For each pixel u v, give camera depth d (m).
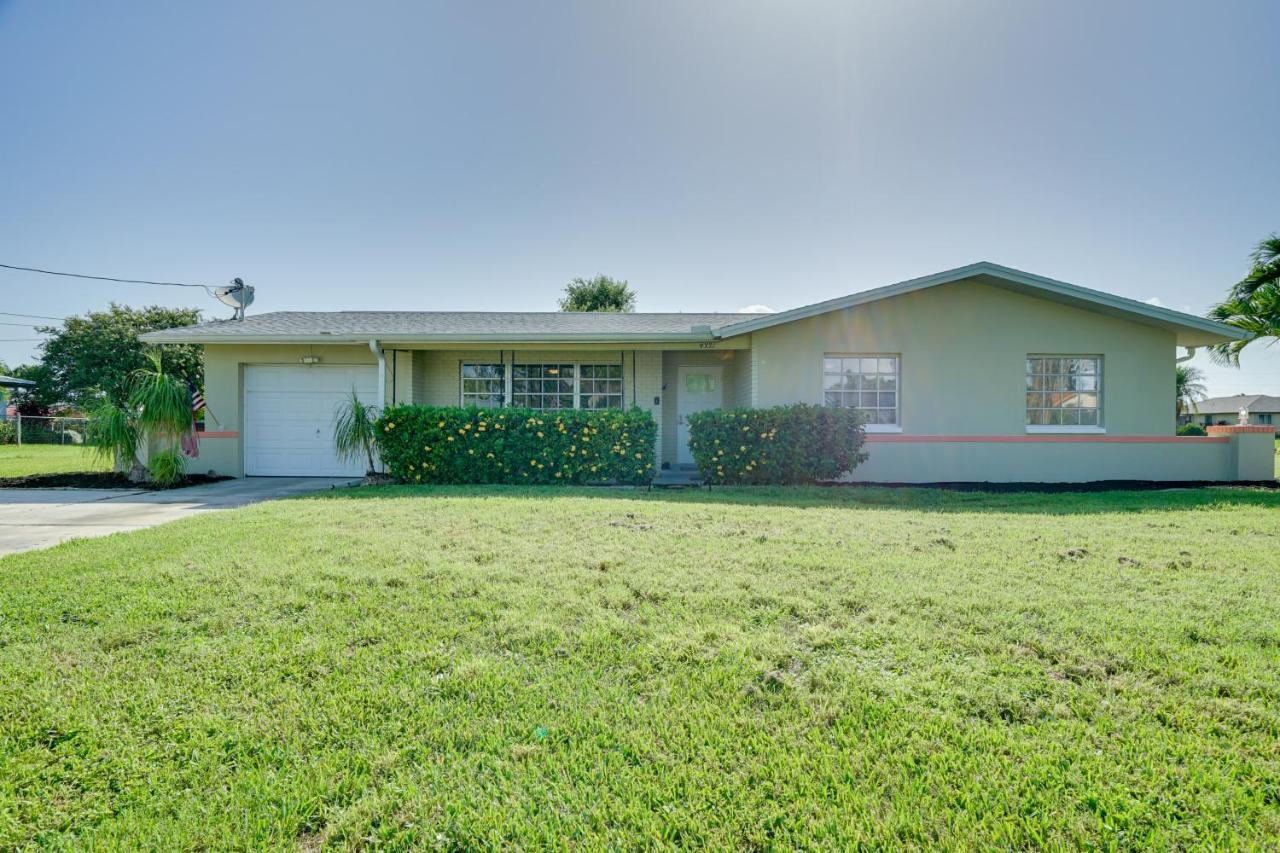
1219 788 1.85
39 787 1.90
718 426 9.38
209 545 4.74
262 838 1.70
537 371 12.58
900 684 2.49
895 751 2.07
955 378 10.77
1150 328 10.80
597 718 2.27
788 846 1.66
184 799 1.85
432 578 3.85
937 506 7.02
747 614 3.25
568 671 2.63
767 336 10.79
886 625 3.08
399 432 9.51
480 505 6.70
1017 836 1.68
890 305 10.77
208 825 1.74
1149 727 2.18
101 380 30.39
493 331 10.79
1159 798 1.81
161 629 3.06
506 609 3.31
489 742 2.12
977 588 3.65
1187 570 4.08
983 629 3.04
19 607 3.35
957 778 1.92
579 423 9.43
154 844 1.67
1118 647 2.80
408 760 2.04
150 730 2.19
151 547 4.68
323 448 11.73
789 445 9.31
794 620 3.19
